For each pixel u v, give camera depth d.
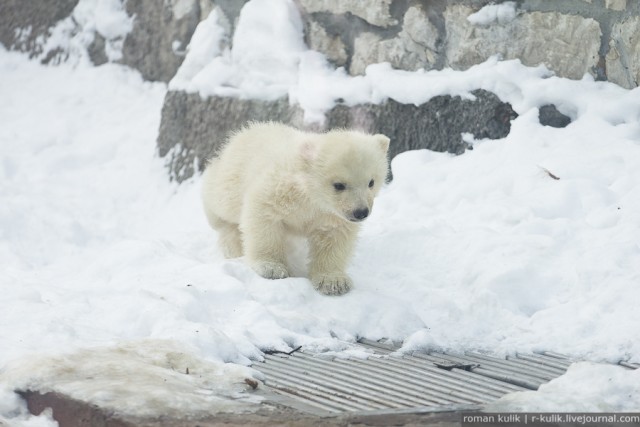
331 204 9.91
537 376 7.90
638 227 10.20
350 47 14.63
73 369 7.17
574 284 9.62
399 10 13.96
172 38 18.16
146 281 9.82
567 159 11.80
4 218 13.19
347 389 7.44
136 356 7.65
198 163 15.46
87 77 19.09
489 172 12.25
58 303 9.35
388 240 10.87
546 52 13.05
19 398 7.00
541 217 10.97
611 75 12.74
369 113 13.62
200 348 8.03
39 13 20.33
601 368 7.09
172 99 16.05
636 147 11.69
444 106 13.21
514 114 12.91
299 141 10.19
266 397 7.07
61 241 13.13
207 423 6.32
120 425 6.26
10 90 19.17
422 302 9.82
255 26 15.39
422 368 8.16
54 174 16.14
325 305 9.64
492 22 13.27
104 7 19.50
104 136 17.30
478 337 9.16
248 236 10.48
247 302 9.32
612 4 12.45
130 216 15.07
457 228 11.20
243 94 14.98
